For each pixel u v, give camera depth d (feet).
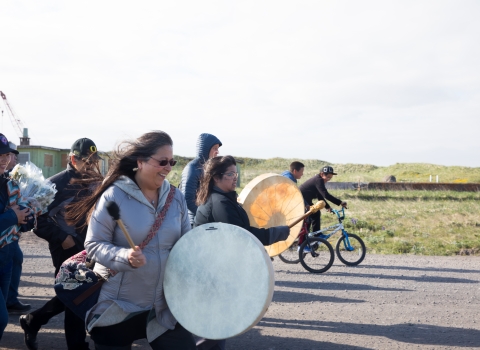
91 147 15.21
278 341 17.20
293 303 22.50
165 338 10.71
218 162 13.26
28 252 36.06
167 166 10.33
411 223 50.85
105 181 10.50
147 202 10.27
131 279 10.22
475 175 183.32
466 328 18.81
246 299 9.96
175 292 10.34
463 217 55.11
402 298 23.62
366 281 27.63
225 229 10.23
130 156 10.23
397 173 199.52
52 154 105.60
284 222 22.09
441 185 99.14
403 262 33.78
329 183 105.09
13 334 17.39
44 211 14.40
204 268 10.23
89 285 10.63
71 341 13.65
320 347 16.61
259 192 21.13
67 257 15.10
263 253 9.98
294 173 34.40
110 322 10.16
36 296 22.99
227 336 10.01
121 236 10.18
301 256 30.73
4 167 13.50
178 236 10.80
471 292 24.95
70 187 15.02
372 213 59.26
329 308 21.67
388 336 17.80
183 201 11.09
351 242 34.63
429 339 17.48
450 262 33.83
